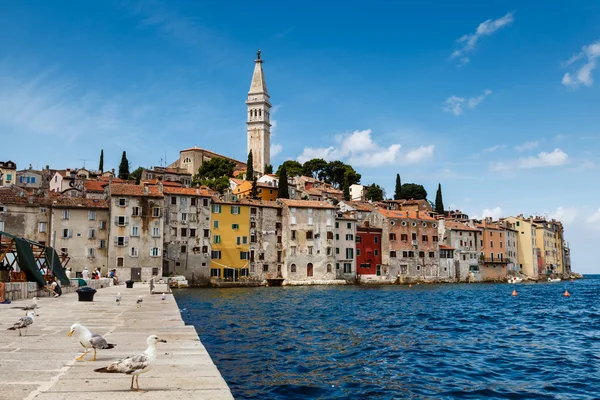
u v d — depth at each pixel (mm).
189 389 11828
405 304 63531
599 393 19609
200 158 184750
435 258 133125
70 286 50500
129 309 32531
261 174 186500
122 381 12461
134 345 17906
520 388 20234
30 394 11133
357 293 87000
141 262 89812
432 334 35469
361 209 131750
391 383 20625
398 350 28391
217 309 53031
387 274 125000
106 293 50906
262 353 26812
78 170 144875
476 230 146750
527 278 160125
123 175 148500
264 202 112562
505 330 38250
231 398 11062
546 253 178125
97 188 115938
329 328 37938
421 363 24828
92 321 25547
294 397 18312
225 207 105000
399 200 165125
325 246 114500
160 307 34250
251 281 103688
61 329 21828
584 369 23906
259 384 20125
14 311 29375
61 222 86188
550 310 56562
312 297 75312
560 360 26062
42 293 42375
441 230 139750
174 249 97000
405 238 128750
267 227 110000
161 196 92312
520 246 167000
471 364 24766
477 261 145250
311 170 192500
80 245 87125
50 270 47688
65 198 89500
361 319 44719
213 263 102375
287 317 45531
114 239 88500
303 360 25047
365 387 19875
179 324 24500
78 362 14602
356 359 25547
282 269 110375
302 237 112125
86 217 88062
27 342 18156
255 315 47031
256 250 107875
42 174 132625
